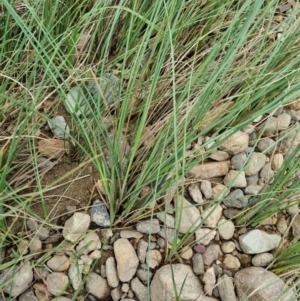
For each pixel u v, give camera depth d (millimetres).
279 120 641
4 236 489
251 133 638
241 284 529
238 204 573
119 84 581
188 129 575
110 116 565
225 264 551
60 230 542
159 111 609
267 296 510
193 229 551
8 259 520
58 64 614
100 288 521
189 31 669
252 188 592
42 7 620
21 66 595
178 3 607
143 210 559
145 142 568
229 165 608
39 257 525
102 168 557
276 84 562
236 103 559
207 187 583
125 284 528
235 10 684
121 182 546
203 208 574
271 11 653
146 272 532
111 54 678
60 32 640
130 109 599
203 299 513
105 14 641
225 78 620
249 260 558
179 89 600
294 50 631
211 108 613
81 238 518
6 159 546
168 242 551
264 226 581
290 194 564
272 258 554
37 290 515
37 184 538
